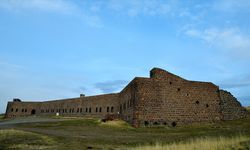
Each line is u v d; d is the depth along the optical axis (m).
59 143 25.92
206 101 50.66
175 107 48.59
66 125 46.72
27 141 26.45
